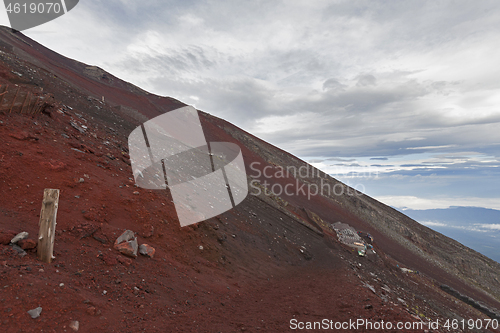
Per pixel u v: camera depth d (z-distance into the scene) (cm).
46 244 417
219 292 707
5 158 602
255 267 1072
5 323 273
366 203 6353
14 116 797
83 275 439
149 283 543
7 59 1630
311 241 1934
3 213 481
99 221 623
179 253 770
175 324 438
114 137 1366
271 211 2131
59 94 1633
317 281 1023
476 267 5431
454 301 2462
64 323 312
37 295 325
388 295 1053
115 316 381
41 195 582
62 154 775
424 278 3102
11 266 357
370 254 2711
